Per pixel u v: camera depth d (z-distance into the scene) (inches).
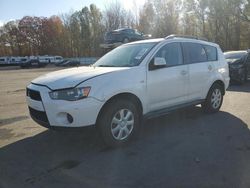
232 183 151.4
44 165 180.2
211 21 2185.0
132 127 212.8
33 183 157.8
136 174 164.4
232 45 2138.3
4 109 360.2
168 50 245.0
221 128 245.6
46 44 3408.0
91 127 191.5
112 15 2507.4
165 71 235.8
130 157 188.2
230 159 180.9
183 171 166.2
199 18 2218.3
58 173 168.7
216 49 301.6
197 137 223.8
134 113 213.0
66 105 186.4
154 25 2214.6
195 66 265.3
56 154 197.2
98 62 249.1
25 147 211.8
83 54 3144.7
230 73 536.1
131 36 1008.2
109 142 199.9
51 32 3366.1
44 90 196.1
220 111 307.4
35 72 1364.4
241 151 193.6
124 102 205.6
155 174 163.6
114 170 170.2
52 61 2615.7
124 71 209.5
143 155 191.0
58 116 190.5
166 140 218.5
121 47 260.8
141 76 217.3
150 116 225.9
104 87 194.1
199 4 2132.1
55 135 236.1
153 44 239.9
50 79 203.8
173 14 2165.4
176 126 254.2
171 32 2142.0
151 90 224.5
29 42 3511.3
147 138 223.9
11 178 164.1
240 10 1950.1
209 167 170.2
